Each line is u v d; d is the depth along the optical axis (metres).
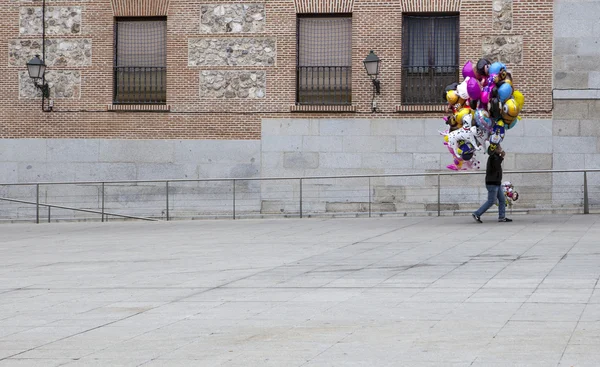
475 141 20.09
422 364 7.30
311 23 28.17
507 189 23.58
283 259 15.33
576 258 13.98
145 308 10.79
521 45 27.22
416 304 10.33
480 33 27.34
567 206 26.73
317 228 21.34
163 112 28.34
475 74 19.72
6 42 28.78
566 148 27.11
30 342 8.91
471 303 10.25
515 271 12.74
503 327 8.77
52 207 28.56
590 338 8.12
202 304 10.95
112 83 28.50
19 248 18.81
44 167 28.62
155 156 28.34
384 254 15.55
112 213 28.30
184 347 8.40
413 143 27.58
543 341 8.05
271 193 27.88
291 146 28.00
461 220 22.19
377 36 27.66
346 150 27.80
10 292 12.48
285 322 9.52
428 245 16.69
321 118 27.89
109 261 15.89
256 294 11.59
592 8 26.98
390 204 27.53
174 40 28.28
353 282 12.31
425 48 27.86
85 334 9.24
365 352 7.87
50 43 28.62
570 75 27.06
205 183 28.11
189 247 17.86
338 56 28.06
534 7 27.16
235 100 28.17
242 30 28.11
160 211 28.20
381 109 27.70
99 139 28.47
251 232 20.84
